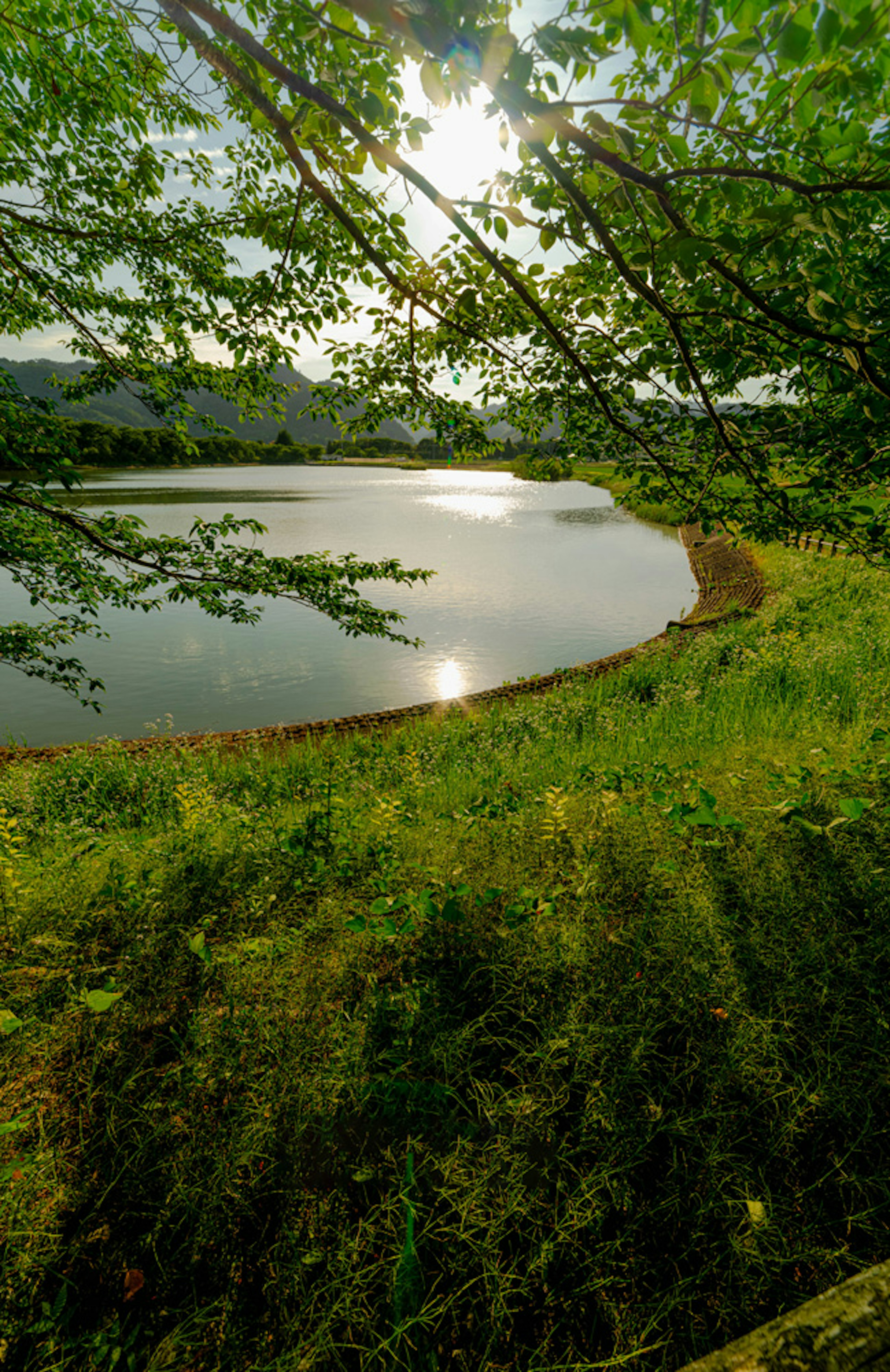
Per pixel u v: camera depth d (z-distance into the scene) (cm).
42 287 536
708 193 140
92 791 733
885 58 104
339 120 161
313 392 407
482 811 429
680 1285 152
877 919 274
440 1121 201
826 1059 208
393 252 276
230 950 283
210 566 558
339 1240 169
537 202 207
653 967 261
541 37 106
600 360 315
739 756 519
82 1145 194
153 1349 149
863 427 260
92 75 452
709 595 2173
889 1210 171
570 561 3120
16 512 524
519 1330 154
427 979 264
